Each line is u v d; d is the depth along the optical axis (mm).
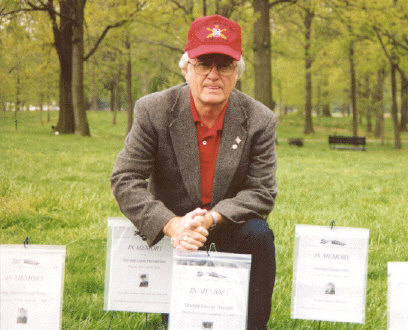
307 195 8305
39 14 20953
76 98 22719
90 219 5523
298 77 40344
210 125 2459
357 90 32062
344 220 5988
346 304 2203
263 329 2453
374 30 22156
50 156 12383
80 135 22516
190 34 2369
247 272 2047
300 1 21812
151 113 2443
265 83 21312
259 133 2482
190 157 2428
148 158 2463
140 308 2275
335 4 21125
